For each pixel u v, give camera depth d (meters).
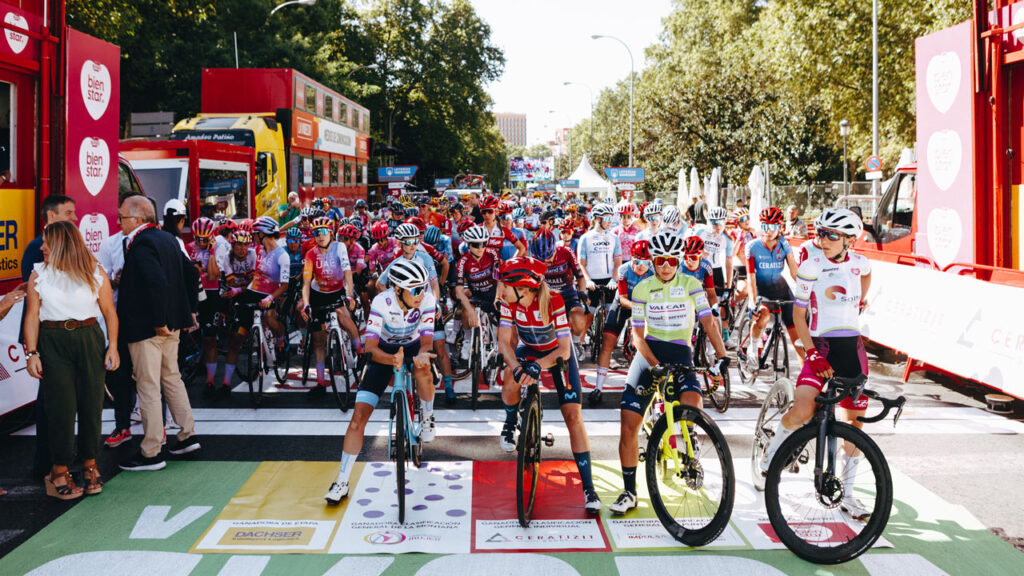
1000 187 8.00
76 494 4.91
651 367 4.56
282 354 8.55
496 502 4.86
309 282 7.23
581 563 4.04
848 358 4.56
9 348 6.30
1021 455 5.70
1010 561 4.05
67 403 4.87
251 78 15.98
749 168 32.75
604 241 8.96
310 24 38.12
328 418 6.79
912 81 25.83
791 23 28.20
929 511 4.69
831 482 4.11
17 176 6.63
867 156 30.86
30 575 3.91
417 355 4.86
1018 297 6.63
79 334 4.87
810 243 4.66
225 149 12.72
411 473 5.39
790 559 4.08
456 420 6.77
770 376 8.30
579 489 5.11
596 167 57.44
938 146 8.72
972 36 8.09
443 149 55.12
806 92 30.77
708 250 8.71
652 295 4.67
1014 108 7.88
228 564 4.02
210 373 7.54
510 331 4.79
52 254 4.79
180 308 5.59
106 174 7.61
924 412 6.86
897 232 10.96
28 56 6.61
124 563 4.03
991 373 6.87
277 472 5.39
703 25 50.44
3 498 4.94
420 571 3.94
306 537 4.33
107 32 25.06
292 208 14.02
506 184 111.56
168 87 29.69
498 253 8.04
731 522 4.55
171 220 6.34
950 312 7.54
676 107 35.84
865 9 26.47
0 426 6.58
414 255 6.82
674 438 4.31
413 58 51.22
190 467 5.51
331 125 19.66
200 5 31.20
